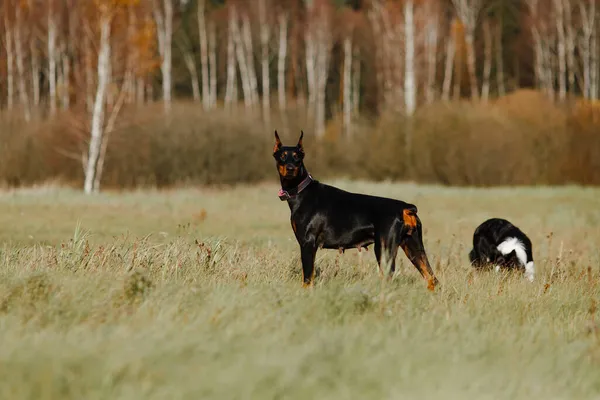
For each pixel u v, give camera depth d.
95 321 5.78
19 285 6.84
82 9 32.62
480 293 8.15
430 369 4.82
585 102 37.75
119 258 9.22
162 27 49.34
